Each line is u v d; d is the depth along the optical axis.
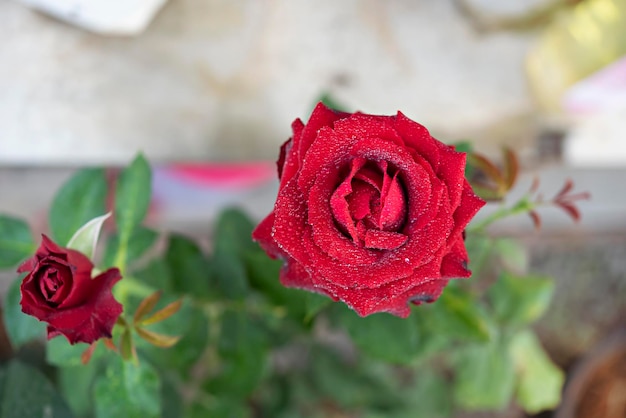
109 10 0.52
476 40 0.60
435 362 0.86
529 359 0.71
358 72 0.60
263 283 0.54
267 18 0.59
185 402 0.65
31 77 0.58
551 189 0.66
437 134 0.61
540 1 0.54
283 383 0.79
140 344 0.46
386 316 0.49
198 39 0.59
